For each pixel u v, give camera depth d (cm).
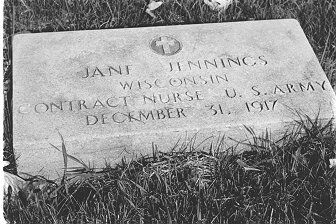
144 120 140
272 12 179
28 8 176
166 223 132
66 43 156
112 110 142
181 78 149
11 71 154
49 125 138
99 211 133
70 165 140
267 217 135
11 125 146
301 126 143
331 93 148
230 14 179
